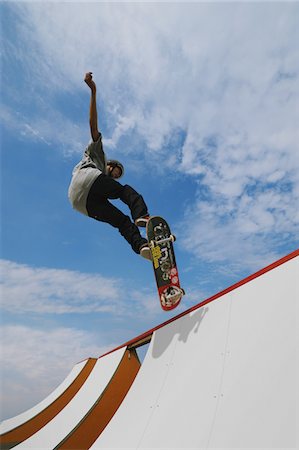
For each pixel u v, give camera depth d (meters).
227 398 2.50
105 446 3.26
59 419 6.76
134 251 3.64
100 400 5.88
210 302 3.64
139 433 3.03
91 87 3.46
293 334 2.37
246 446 2.05
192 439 2.45
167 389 3.27
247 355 2.63
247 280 3.23
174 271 3.42
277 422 2.01
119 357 6.62
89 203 3.71
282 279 2.80
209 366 2.94
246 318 2.93
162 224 3.48
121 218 3.72
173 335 3.94
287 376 2.17
